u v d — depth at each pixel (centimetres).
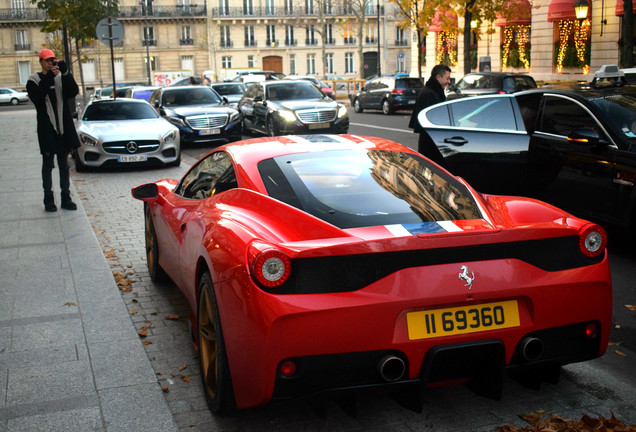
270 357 263
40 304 464
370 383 273
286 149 376
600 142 589
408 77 2814
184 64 6688
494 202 348
